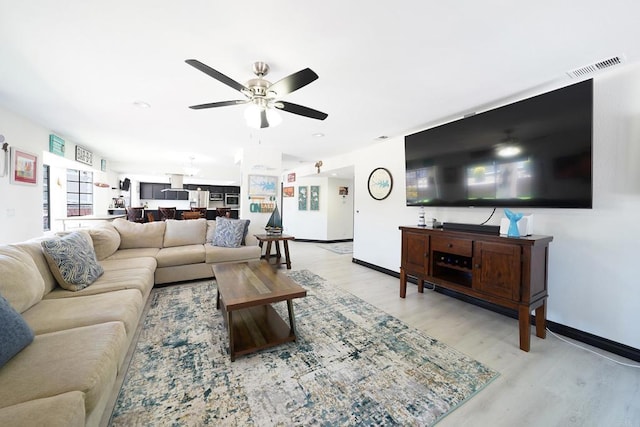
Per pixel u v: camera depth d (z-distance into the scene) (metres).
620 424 1.30
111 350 1.23
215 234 3.98
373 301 2.90
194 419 1.30
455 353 1.90
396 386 1.55
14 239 2.90
